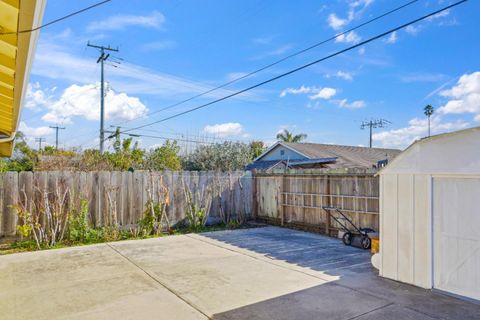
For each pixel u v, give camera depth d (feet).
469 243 14.69
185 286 15.88
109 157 54.39
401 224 16.60
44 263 19.93
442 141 15.33
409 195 16.38
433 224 15.65
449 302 13.98
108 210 28.94
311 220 30.40
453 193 15.19
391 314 12.79
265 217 35.06
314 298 14.34
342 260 20.47
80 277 17.29
